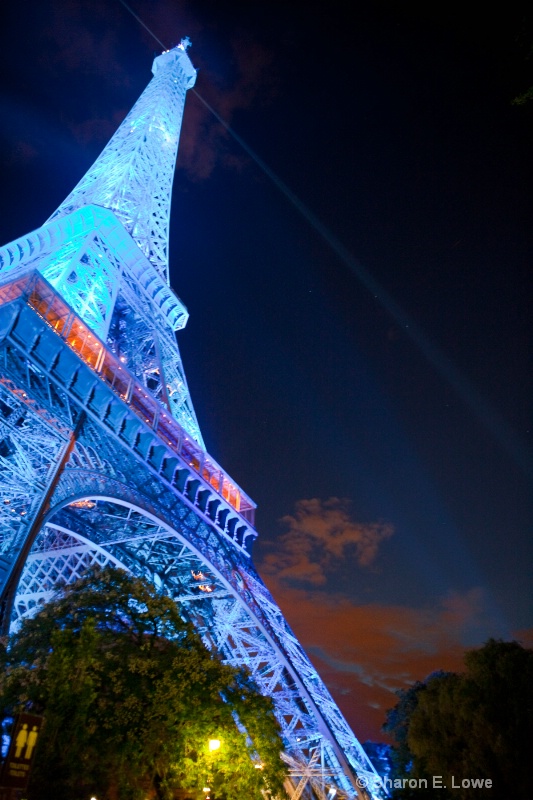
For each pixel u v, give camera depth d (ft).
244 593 236.22
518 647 164.04
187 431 265.54
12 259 292.20
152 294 325.62
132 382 211.61
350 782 205.46
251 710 130.93
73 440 165.89
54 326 177.68
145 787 125.80
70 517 218.59
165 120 463.01
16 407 160.45
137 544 240.73
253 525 279.28
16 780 68.23
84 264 268.62
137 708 107.04
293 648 242.37
